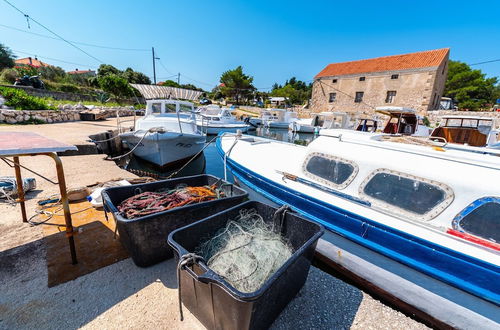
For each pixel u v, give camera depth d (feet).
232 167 16.70
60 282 7.41
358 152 10.28
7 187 13.00
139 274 8.12
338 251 10.16
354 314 7.07
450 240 7.51
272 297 5.81
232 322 5.41
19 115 42.39
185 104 32.01
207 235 8.00
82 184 15.96
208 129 56.85
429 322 8.34
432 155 8.68
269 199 13.01
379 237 8.75
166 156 25.57
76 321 6.24
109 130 39.45
